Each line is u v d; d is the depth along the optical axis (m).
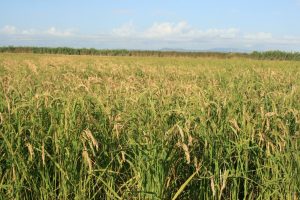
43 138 4.59
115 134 4.81
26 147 4.64
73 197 4.45
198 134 4.86
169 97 6.09
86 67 18.62
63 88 7.95
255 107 6.38
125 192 4.29
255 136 5.07
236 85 9.62
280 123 4.95
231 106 5.95
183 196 4.71
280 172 4.77
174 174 4.47
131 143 4.41
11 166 4.38
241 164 4.69
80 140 4.43
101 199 4.74
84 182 4.30
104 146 4.64
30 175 4.42
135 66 21.77
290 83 11.95
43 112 5.02
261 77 13.25
